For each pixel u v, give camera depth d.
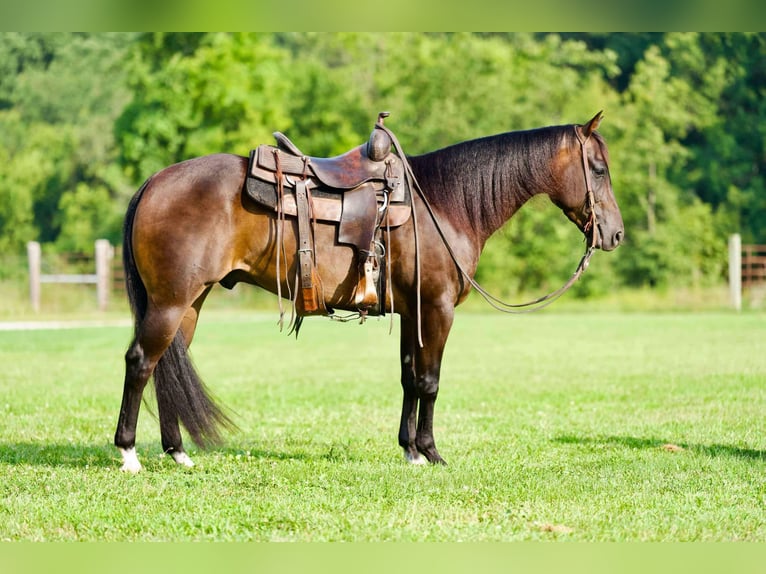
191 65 39.97
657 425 10.55
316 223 7.52
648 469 8.03
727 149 48.06
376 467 8.05
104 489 7.16
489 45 44.84
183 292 7.34
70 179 51.84
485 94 43.69
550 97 44.88
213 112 41.22
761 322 28.80
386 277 7.73
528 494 7.16
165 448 7.99
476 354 19.45
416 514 6.61
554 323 29.28
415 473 7.80
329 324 29.69
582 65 51.44
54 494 7.02
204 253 7.32
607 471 7.93
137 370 7.48
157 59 41.97
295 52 55.88
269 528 6.35
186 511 6.66
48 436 9.63
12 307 34.69
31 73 55.78
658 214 45.00
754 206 48.00
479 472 7.88
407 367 8.17
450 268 7.90
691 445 9.29
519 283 42.00
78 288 37.75
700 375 15.48
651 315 33.44
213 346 21.86
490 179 8.09
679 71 49.38
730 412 11.52
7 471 7.78
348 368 17.14
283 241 7.46
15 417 10.95
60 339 23.14
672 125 46.44
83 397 12.82
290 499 6.96
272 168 7.46
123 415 7.62
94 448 8.94
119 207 47.41
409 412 8.22
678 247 43.44
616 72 47.03
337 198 7.59
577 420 10.96
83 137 52.25
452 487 7.35
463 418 11.15
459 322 30.09
